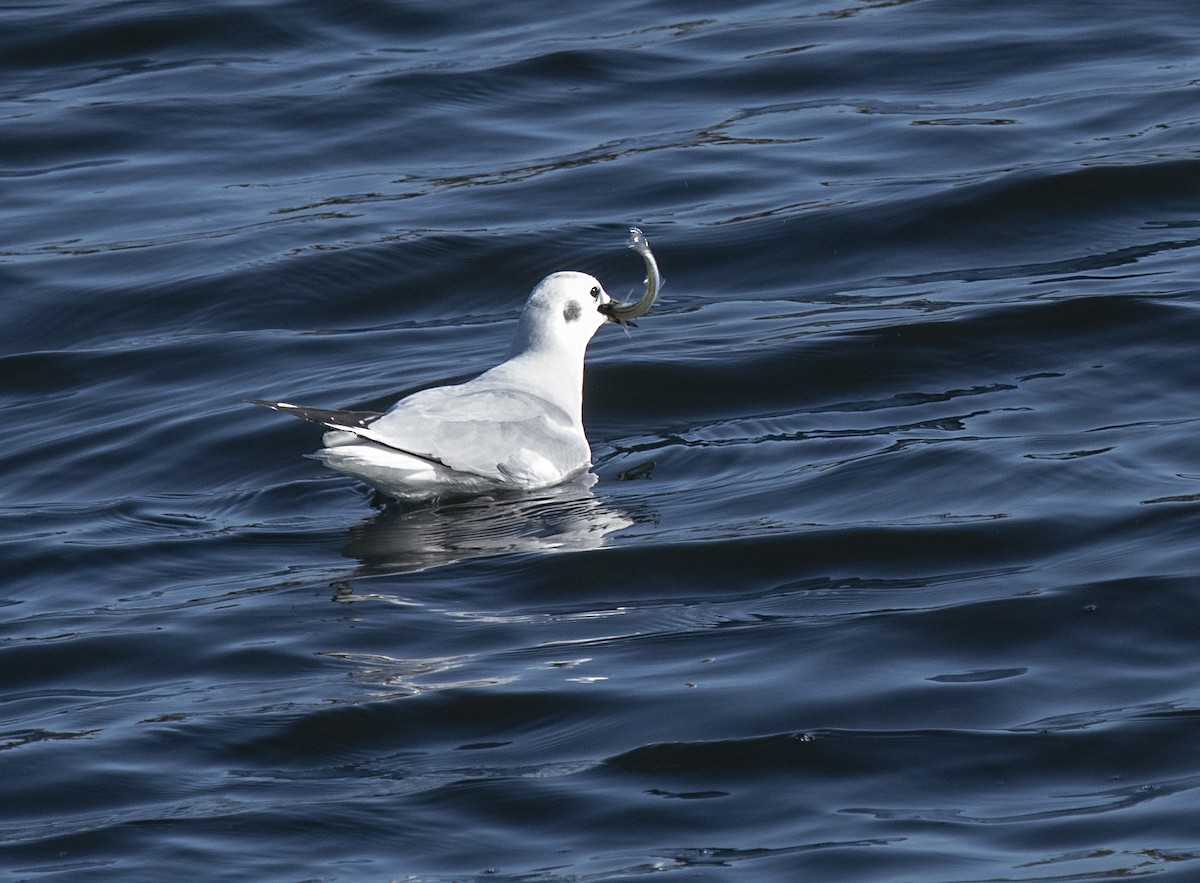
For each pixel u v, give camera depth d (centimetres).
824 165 2112
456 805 953
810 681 1068
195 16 2597
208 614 1220
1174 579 1161
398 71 2433
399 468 1391
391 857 906
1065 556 1223
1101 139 2103
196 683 1119
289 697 1083
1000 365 1600
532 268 1930
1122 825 898
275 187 2153
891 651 1103
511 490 1441
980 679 1062
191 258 1973
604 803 949
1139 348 1589
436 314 1872
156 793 981
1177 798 920
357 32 2592
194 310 1880
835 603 1183
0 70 2502
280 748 1027
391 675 1108
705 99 2322
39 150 2258
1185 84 2236
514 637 1159
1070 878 849
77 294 1909
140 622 1213
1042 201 1962
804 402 1584
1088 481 1334
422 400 1443
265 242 1998
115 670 1149
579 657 1122
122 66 2502
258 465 1536
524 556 1293
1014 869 863
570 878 875
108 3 2667
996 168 2053
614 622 1177
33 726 1067
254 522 1412
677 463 1480
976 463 1385
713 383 1619
